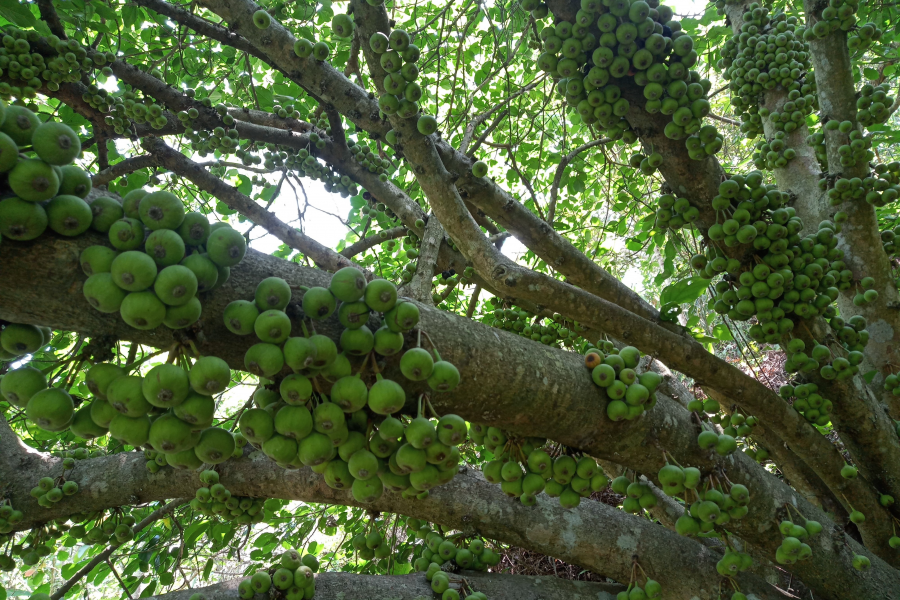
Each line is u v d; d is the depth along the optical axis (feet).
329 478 6.59
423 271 10.09
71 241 5.39
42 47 10.94
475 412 7.77
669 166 10.25
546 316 13.88
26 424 15.58
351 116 9.20
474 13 14.01
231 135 13.00
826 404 11.25
